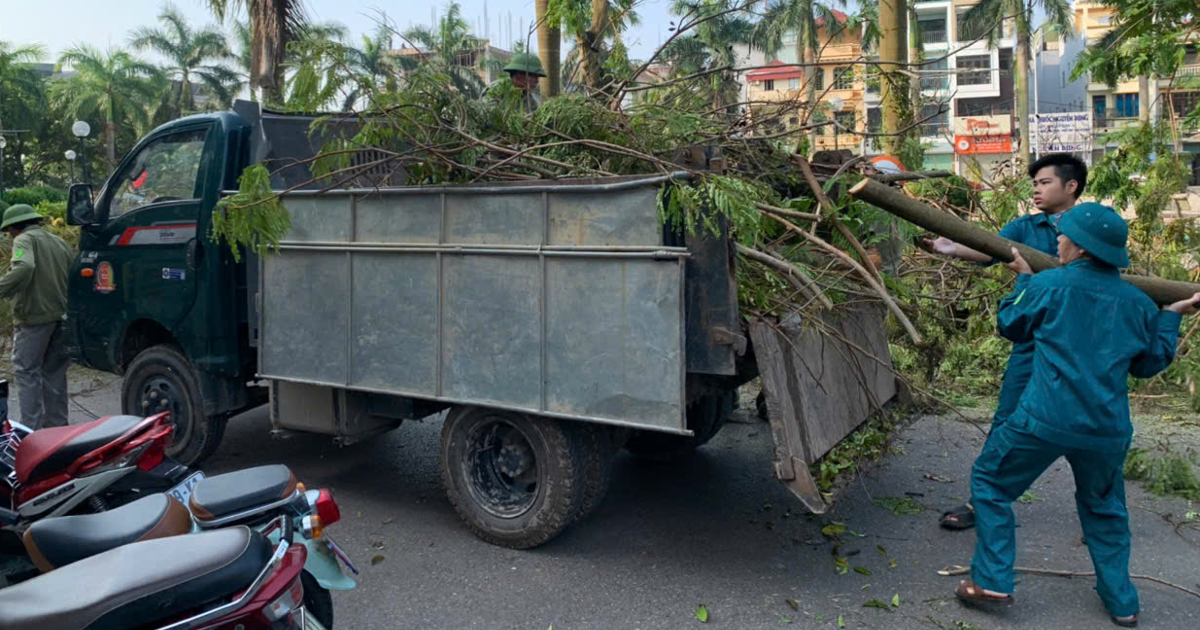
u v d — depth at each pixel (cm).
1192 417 715
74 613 223
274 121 538
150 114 5712
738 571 438
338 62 480
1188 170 786
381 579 433
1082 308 359
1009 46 4075
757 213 386
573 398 418
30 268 629
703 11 578
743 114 557
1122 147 793
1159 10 623
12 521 368
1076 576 429
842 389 460
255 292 544
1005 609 394
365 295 480
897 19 1136
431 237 457
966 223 417
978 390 787
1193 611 395
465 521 480
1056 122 2656
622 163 480
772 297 420
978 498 389
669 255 382
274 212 474
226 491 315
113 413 770
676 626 381
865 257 455
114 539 286
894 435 506
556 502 443
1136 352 358
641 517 514
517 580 430
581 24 625
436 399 460
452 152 475
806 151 602
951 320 566
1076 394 356
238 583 237
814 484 391
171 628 227
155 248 576
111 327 604
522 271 427
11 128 5216
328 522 320
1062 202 442
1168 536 482
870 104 704
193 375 573
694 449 620
